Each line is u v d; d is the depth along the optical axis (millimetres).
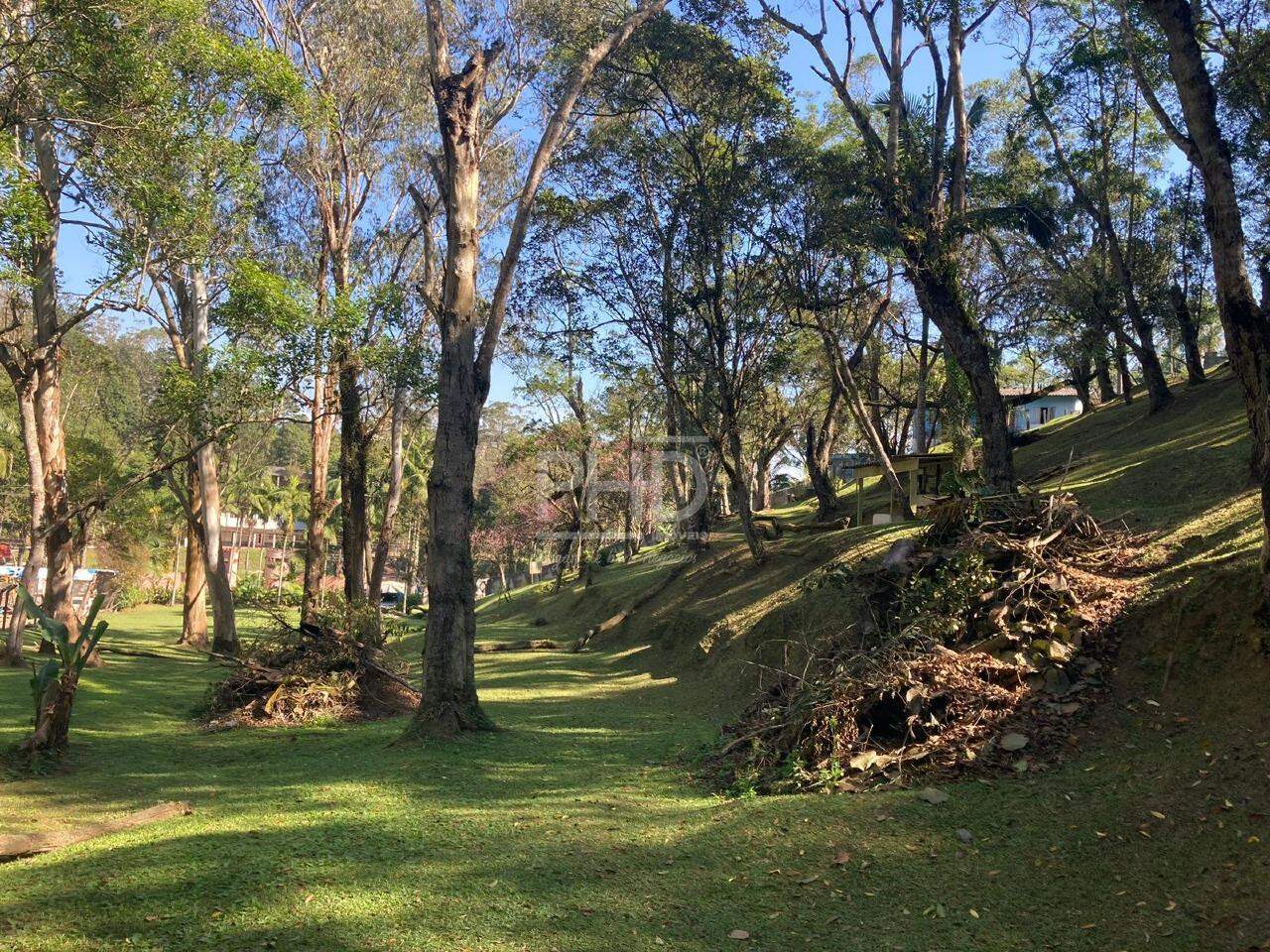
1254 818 4906
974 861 5070
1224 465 13812
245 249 17438
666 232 19922
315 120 16078
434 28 10609
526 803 6902
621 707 12758
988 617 7801
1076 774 6035
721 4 18000
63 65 12117
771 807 6164
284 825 6219
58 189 15656
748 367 20188
